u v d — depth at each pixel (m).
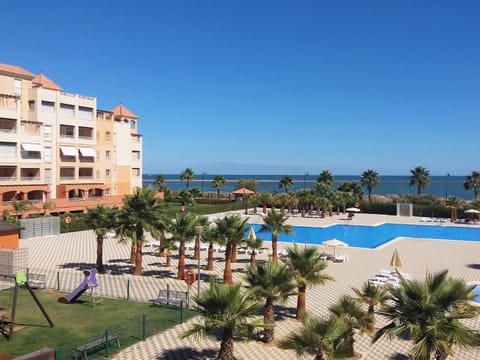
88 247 40.38
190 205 67.75
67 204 55.25
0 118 49.88
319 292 26.39
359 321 16.42
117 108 74.19
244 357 17.05
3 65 54.00
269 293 17.89
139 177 74.69
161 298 23.50
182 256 29.08
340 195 74.00
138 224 29.58
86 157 62.03
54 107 57.38
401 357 17.30
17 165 50.94
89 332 19.08
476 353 17.17
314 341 13.12
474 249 43.19
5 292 25.23
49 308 22.38
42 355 12.05
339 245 35.12
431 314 12.97
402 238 50.41
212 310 15.04
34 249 38.62
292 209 75.31
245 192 79.88
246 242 29.52
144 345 17.91
